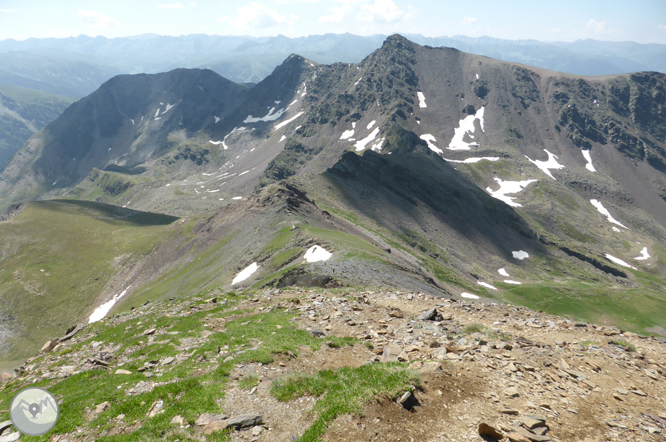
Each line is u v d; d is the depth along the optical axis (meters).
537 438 10.03
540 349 16.25
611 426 11.06
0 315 141.88
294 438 10.51
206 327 23.75
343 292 32.47
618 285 189.50
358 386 12.34
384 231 162.50
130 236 193.38
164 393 13.61
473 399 11.91
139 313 31.31
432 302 27.72
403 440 9.93
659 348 17.50
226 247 123.00
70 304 146.88
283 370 14.99
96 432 11.88
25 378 20.08
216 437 10.76
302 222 109.44
